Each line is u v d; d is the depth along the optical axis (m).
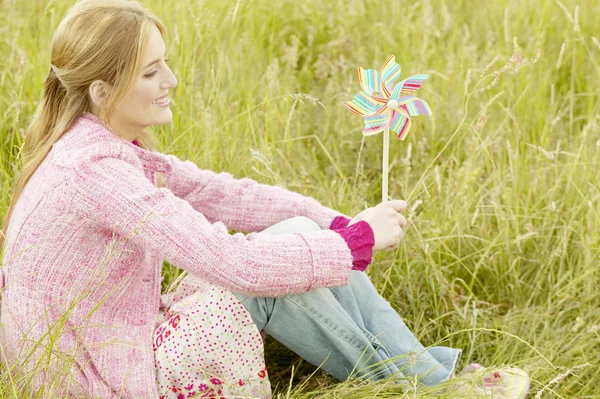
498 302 2.58
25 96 2.92
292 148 3.07
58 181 1.68
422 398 1.87
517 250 2.66
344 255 1.75
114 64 1.71
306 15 4.03
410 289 2.46
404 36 3.63
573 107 3.43
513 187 2.80
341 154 3.17
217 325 1.74
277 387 2.19
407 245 2.61
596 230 2.55
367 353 1.91
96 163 1.67
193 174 2.11
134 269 1.79
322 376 2.07
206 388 1.78
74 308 1.72
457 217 2.66
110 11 1.73
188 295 1.94
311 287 1.74
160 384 1.76
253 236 1.76
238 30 3.77
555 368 2.14
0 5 3.59
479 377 1.94
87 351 1.71
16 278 1.74
